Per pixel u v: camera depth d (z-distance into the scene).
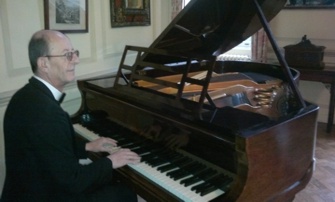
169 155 1.50
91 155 1.81
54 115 1.28
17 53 2.20
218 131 1.27
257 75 2.62
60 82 1.47
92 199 1.49
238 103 1.90
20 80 2.25
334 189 2.53
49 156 1.24
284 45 4.04
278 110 1.84
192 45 2.10
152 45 1.80
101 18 2.86
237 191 1.19
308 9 3.79
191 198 1.22
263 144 1.21
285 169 1.38
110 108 1.88
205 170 1.33
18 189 1.36
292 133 1.37
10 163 1.34
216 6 1.61
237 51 4.32
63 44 1.42
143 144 1.65
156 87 2.03
